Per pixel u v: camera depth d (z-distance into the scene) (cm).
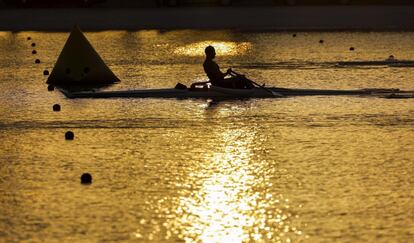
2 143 5425
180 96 7088
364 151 5075
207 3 17050
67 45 8112
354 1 17175
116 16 14962
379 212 3866
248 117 6194
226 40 11750
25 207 3991
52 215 3859
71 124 6025
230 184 4366
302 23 13662
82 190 4272
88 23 13925
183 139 5469
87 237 3556
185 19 14425
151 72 8719
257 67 9044
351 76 8262
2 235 3597
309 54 10094
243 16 14800
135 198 4119
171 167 4728
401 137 5462
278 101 6844
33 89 7750
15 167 4775
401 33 12306
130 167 4738
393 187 4278
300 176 4512
